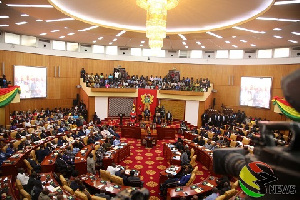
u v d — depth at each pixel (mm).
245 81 22078
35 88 20125
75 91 22766
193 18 11742
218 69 23297
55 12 10891
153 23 8992
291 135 928
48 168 9953
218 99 23469
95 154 11484
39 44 20312
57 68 21547
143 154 14156
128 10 11016
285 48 19812
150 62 24297
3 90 12258
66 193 7457
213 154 1312
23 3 9844
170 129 17938
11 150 11195
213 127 17703
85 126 16203
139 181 8750
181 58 24047
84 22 12445
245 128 17672
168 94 21625
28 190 7766
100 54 23328
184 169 10242
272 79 20219
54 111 20641
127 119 21891
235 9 10164
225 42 19125
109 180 9133
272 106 20203
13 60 18516
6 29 17406
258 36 16297
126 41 20875
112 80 22562
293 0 8258
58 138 13953
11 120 16734
